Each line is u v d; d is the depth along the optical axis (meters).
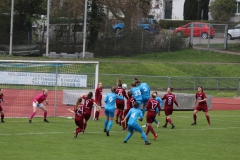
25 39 119.62
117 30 128.75
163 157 37.50
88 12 121.25
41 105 55.38
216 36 142.38
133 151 39.62
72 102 68.81
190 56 120.12
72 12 119.88
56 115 62.22
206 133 51.22
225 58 119.00
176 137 47.97
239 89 91.88
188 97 75.69
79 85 63.97
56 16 121.50
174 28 153.25
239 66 111.50
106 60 112.12
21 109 64.44
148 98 57.59
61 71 67.12
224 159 37.59
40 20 121.94
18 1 119.88
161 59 117.69
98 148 40.41
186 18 170.00
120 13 124.19
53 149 39.28
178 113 71.38
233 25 152.75
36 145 40.78
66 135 46.59
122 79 87.25
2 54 112.62
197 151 40.66
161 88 87.56
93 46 120.75
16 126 51.34
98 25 120.25
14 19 119.94
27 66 61.78
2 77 62.44
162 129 53.50
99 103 58.50
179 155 38.59
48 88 68.56
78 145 41.47
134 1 121.56
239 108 81.12
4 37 118.19
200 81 91.00
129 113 42.84
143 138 43.00
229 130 53.91
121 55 121.69
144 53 122.88
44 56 113.69
